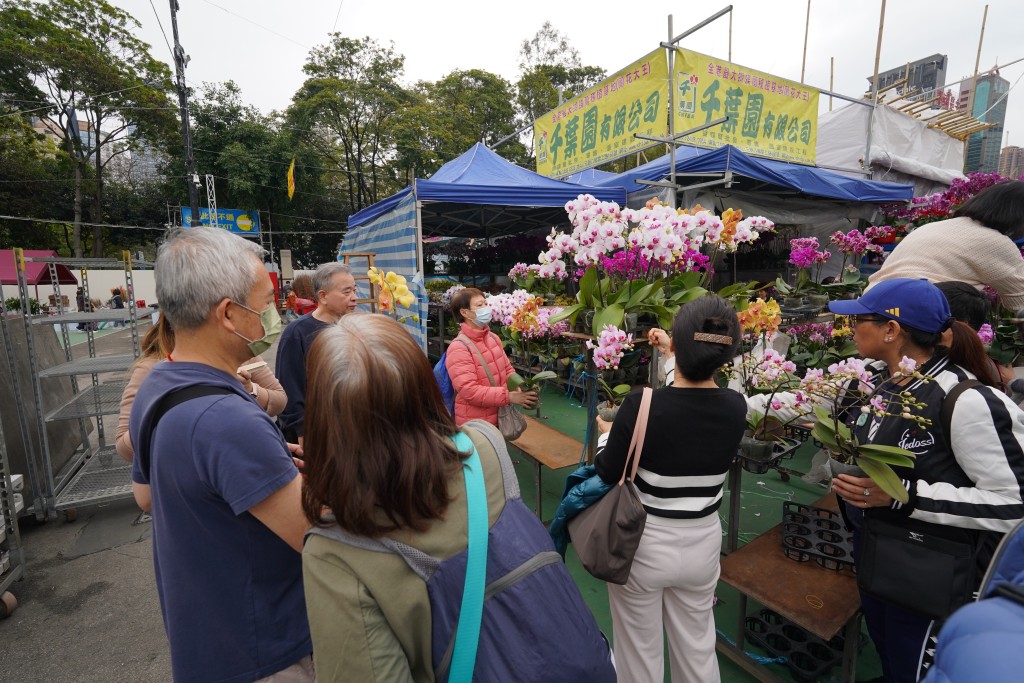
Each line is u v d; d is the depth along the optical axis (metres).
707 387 1.24
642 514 1.23
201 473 0.80
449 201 4.53
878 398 1.25
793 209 6.17
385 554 0.65
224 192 22.08
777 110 4.63
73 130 21.39
